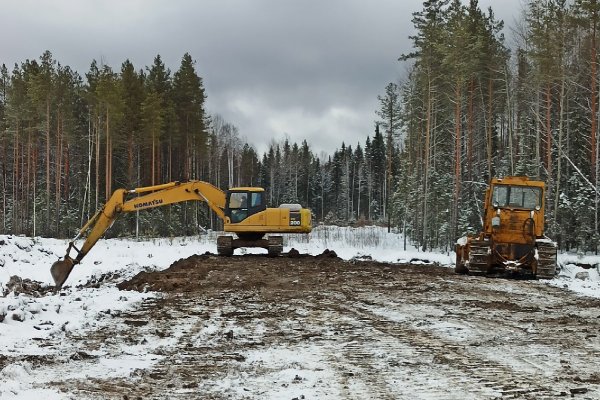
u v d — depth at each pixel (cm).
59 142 4822
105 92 4384
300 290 1486
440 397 571
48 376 658
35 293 1596
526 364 713
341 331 941
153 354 780
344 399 566
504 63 3897
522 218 1891
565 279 1850
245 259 2395
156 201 2267
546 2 3369
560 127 3241
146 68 5559
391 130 5503
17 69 5134
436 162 4594
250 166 9000
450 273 2014
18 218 5512
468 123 4066
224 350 803
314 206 10812
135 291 1450
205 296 1373
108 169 4438
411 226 4706
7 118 5238
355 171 10594
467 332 931
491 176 4191
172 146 5372
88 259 2497
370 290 1493
